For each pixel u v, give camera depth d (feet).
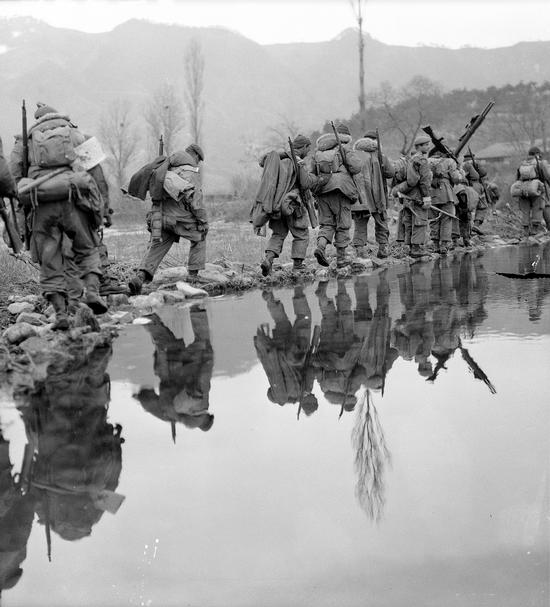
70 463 12.95
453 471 12.22
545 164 73.05
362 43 114.11
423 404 16.01
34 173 23.97
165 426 14.90
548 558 9.40
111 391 17.48
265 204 40.55
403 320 26.58
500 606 8.36
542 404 15.72
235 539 10.12
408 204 53.21
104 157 25.00
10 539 10.23
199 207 35.60
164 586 9.00
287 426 14.79
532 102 298.35
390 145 256.52
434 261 52.01
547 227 74.33
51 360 20.93
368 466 12.52
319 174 44.19
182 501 11.36
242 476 12.28
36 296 31.37
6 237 27.04
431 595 8.63
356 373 18.89
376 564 9.37
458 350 21.24
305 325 26.11
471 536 10.01
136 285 33.73
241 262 46.70
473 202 62.69
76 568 9.48
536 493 11.26
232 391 17.40
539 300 30.42
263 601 8.63
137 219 110.52
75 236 24.56
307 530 10.33
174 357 21.13
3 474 12.44
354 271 46.03
